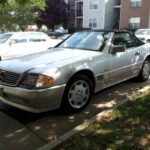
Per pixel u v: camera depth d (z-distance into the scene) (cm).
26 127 476
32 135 446
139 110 509
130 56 665
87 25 4394
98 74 568
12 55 1240
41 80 467
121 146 386
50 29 4878
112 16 4328
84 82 540
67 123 489
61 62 514
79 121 497
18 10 3684
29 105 473
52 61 520
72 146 395
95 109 550
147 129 436
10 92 486
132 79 751
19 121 501
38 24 4822
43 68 484
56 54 575
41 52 610
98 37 635
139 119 471
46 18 4756
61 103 509
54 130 463
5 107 567
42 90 466
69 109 519
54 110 538
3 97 506
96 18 4291
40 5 3656
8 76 497
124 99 584
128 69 664
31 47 1295
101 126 450
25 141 427
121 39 658
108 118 482
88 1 4319
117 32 652
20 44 1261
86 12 4372
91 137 414
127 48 671
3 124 488
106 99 607
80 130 439
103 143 395
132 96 602
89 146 390
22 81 478
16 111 546
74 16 4869
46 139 432
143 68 739
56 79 482
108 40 614
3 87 495
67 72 500
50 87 475
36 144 418
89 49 611
